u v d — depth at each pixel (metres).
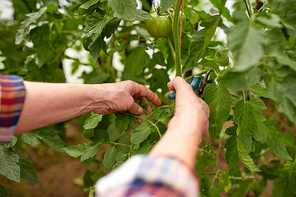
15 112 0.65
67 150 0.95
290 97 0.48
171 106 0.93
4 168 0.84
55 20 1.24
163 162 0.35
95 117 0.94
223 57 0.85
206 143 1.24
